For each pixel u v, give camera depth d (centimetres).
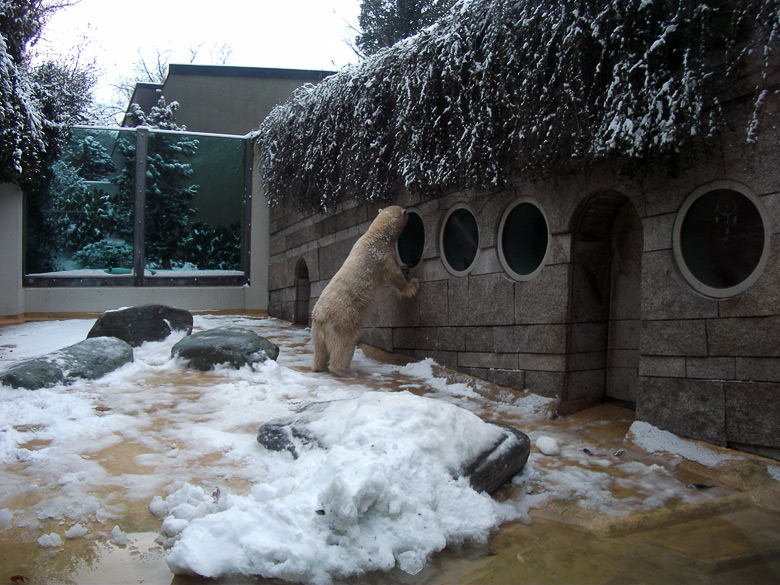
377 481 255
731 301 374
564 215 497
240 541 238
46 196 1058
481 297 588
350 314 614
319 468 277
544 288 517
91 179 1091
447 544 264
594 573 245
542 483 343
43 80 1013
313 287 972
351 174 777
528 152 494
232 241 1199
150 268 1132
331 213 898
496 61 512
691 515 308
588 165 457
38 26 962
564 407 500
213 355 597
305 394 525
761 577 245
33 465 327
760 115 349
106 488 302
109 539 254
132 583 222
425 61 611
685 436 399
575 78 430
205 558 231
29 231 1049
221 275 1184
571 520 298
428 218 668
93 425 402
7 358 654
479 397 555
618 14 393
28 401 441
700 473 363
